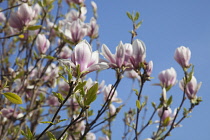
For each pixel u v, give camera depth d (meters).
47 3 1.55
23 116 1.41
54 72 1.56
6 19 1.62
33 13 1.37
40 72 1.67
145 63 1.14
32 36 1.57
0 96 1.43
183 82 1.34
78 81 0.87
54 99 1.63
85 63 0.91
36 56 1.47
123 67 1.10
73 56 0.91
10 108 1.43
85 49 0.91
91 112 1.37
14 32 1.66
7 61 1.68
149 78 1.16
